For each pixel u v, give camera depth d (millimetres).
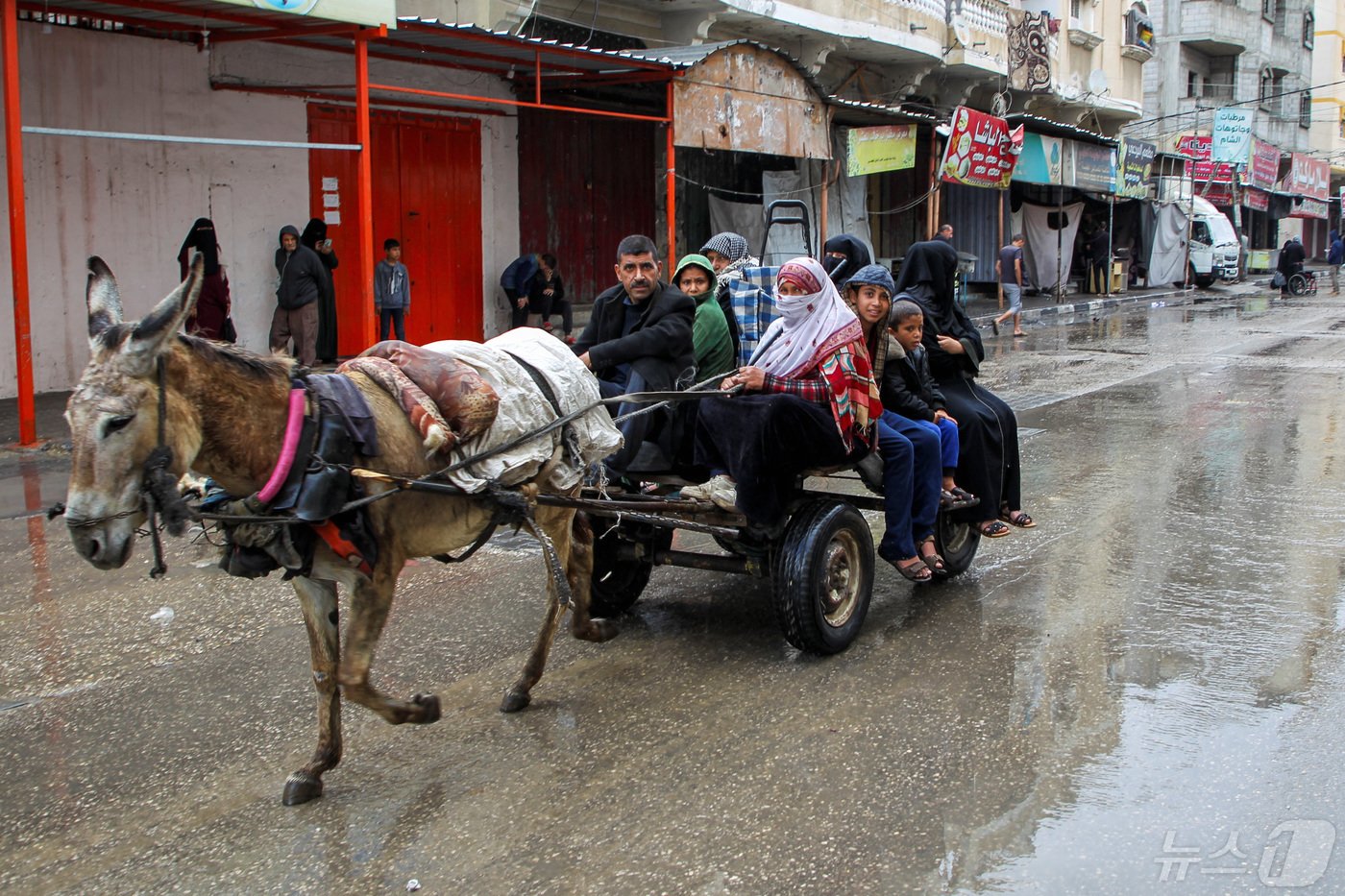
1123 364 16969
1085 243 30922
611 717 4867
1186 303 29953
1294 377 15266
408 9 15164
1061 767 4340
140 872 3742
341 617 6207
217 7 10758
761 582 6820
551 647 5707
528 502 4539
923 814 4004
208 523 4848
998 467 6656
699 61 14508
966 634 5844
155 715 4934
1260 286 36781
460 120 15977
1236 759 4391
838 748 4527
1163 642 5676
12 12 9234
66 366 12531
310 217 14453
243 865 3770
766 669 5391
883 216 25344
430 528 4352
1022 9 27984
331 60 14359
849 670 5359
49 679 5320
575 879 3646
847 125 22781
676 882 3615
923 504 6117
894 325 6281
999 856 3736
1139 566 6992
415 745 4633
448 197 15992
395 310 14852
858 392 5367
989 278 25906
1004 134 22047
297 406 3867
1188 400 13414
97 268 3666
